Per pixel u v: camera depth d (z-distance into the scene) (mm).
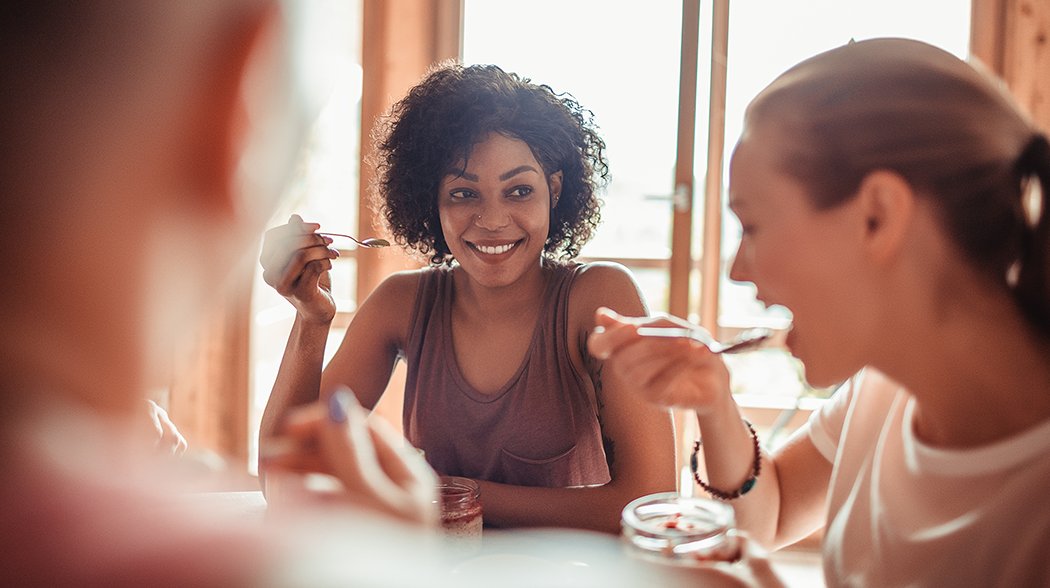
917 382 740
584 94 3062
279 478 391
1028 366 695
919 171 690
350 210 3238
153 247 271
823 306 750
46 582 248
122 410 278
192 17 260
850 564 838
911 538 747
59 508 252
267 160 295
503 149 1367
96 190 258
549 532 1176
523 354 1437
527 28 3102
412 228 1562
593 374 1396
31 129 250
